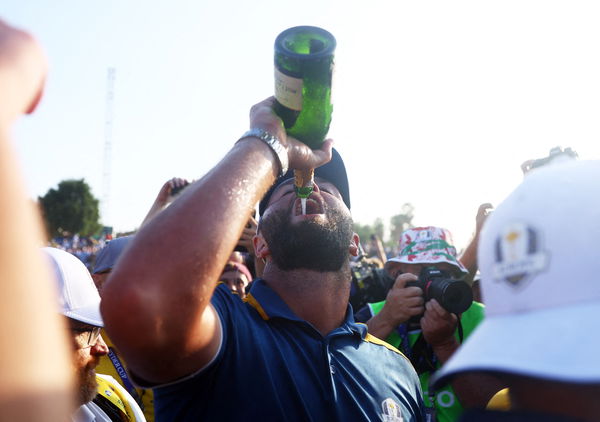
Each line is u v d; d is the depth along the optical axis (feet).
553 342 2.67
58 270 6.30
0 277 1.67
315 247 6.11
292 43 5.15
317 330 5.94
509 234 3.03
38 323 1.74
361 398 5.70
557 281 2.78
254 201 4.66
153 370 4.45
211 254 4.22
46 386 1.73
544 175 3.09
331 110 5.24
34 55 2.03
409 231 11.80
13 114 1.88
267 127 5.03
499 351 2.86
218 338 5.07
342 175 7.44
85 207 211.00
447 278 9.21
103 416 7.06
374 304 10.93
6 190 1.73
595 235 2.76
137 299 3.93
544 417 2.77
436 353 9.21
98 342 6.60
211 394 5.18
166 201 8.40
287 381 5.42
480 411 3.08
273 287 6.28
